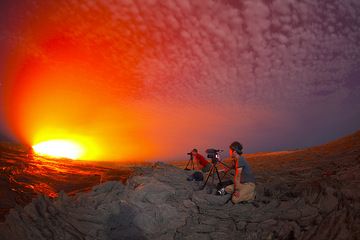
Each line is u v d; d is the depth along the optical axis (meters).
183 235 4.82
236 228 4.83
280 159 13.11
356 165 5.87
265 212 5.18
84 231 4.77
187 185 7.12
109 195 5.89
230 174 8.48
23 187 8.35
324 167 8.09
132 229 5.02
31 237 4.11
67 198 5.49
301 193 5.61
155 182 6.41
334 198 4.67
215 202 5.94
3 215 5.75
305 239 4.02
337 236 3.73
